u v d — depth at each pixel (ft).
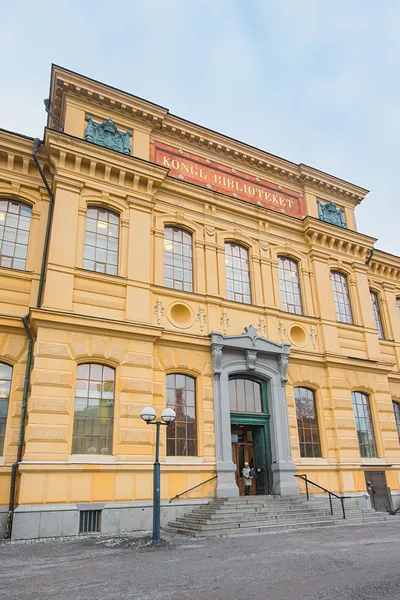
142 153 69.51
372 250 89.04
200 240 70.64
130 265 61.77
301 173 85.51
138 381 56.59
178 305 64.54
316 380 72.49
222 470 58.59
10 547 41.83
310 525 51.90
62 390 51.70
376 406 77.00
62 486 48.67
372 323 83.35
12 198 61.16
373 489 70.64
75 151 62.08
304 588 24.89
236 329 68.13
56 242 57.52
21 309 56.24
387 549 36.11
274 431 65.46
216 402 61.77
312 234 81.82
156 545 40.34
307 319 75.77
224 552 36.42
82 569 31.01
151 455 54.70
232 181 78.54
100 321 55.93
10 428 51.47
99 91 67.46
